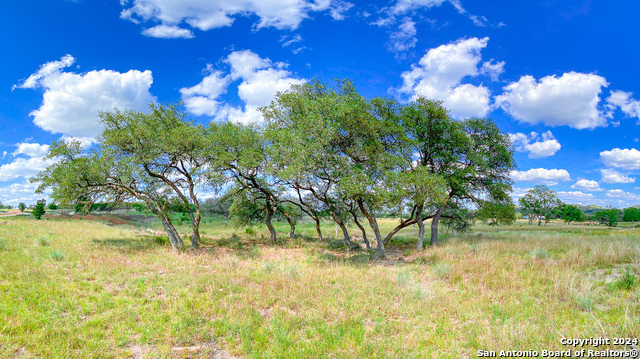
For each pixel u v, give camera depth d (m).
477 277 11.12
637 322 6.48
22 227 27.30
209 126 22.55
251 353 5.89
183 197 21.86
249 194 27.41
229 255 17.55
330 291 9.82
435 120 22.08
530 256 14.87
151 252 17.47
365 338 6.38
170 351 5.91
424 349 6.02
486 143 23.05
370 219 18.72
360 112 16.56
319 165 16.77
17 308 7.52
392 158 17.05
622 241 19.23
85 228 31.19
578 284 9.44
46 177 17.95
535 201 82.31
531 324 6.89
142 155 18.52
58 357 5.52
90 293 9.17
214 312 7.91
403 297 9.17
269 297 9.06
